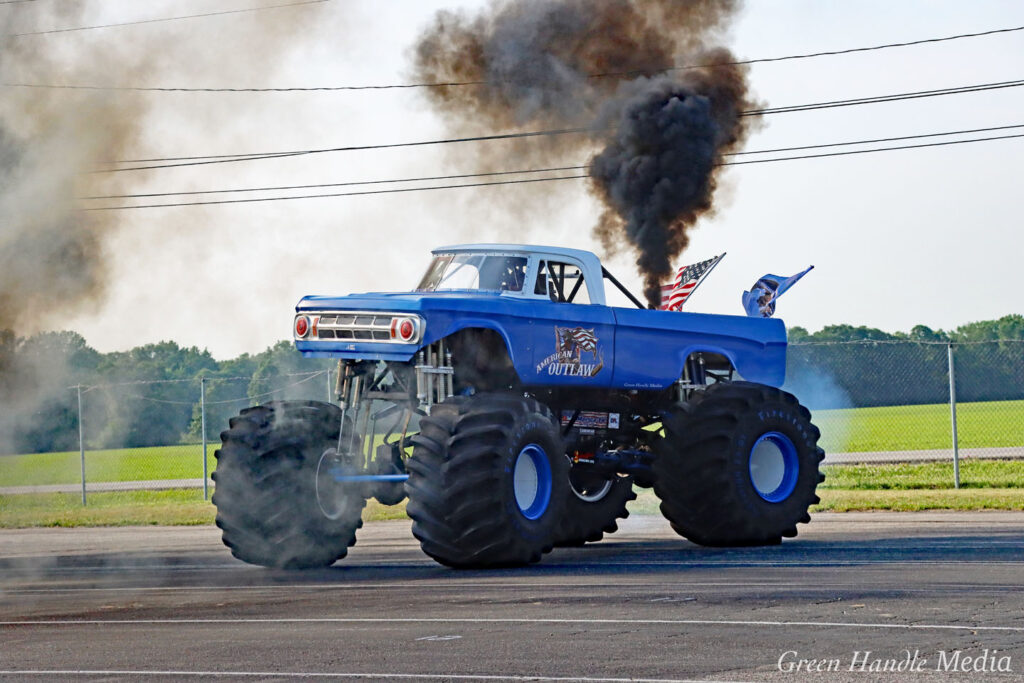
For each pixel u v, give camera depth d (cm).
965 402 9781
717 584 1667
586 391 2323
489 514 1908
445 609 1491
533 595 1596
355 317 2002
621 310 2270
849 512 3012
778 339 2527
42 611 1578
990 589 1566
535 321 2112
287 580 1909
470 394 2098
